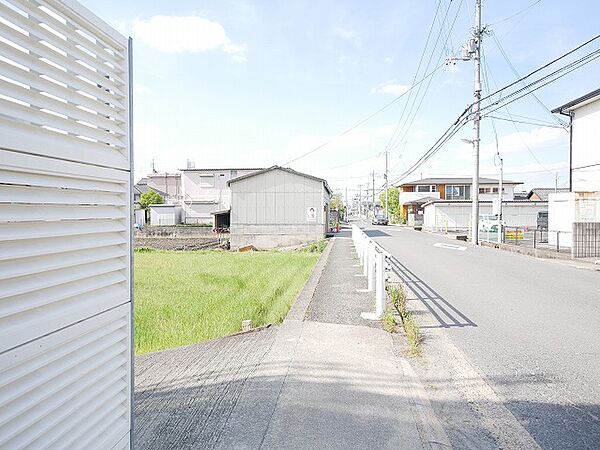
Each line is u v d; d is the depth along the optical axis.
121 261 1.97
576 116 16.73
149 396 3.09
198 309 6.32
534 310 6.26
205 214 40.50
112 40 1.86
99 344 1.76
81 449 1.62
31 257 1.41
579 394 3.39
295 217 23.86
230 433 2.57
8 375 1.27
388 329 4.91
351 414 2.85
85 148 1.67
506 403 3.24
